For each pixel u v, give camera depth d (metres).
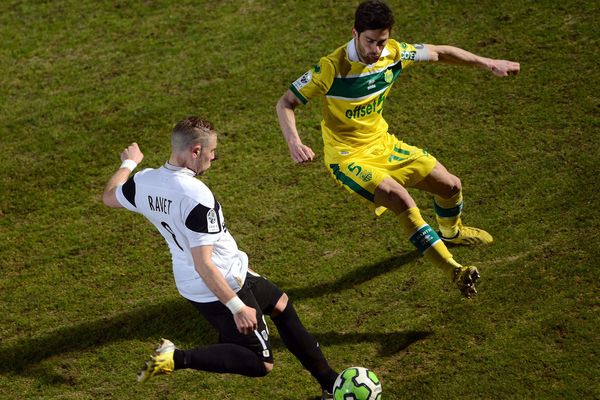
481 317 22.86
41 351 23.66
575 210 25.92
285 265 25.75
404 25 35.19
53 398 22.20
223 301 18.05
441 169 23.25
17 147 31.56
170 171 18.44
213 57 34.91
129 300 25.09
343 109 22.09
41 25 37.62
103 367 23.02
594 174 27.11
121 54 35.62
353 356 22.44
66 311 24.92
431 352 22.14
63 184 29.83
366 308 23.89
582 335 21.73
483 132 29.81
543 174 27.58
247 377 22.25
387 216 27.05
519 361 21.34
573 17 34.22
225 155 30.31
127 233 27.58
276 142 30.64
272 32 35.81
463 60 23.45
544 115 30.02
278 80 33.34
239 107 32.34
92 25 37.38
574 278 23.50
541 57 32.62
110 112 32.78
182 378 22.44
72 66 35.28
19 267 26.64
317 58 34.09
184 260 19.03
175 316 24.41
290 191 28.52
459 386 21.00
